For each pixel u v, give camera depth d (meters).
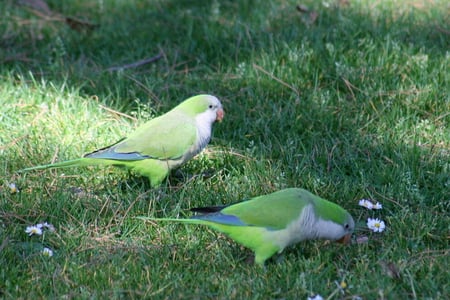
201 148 10.12
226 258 8.48
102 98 12.30
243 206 8.23
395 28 13.89
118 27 14.73
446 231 8.98
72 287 7.96
